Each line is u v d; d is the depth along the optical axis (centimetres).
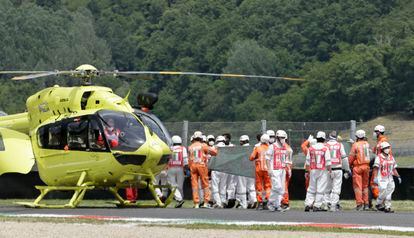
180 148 6850
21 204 6238
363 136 6419
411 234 4488
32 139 6419
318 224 4925
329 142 6262
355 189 6397
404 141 9600
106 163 6025
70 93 6259
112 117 6081
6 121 6750
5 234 4403
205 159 6675
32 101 6488
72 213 5650
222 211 5947
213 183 6781
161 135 6303
